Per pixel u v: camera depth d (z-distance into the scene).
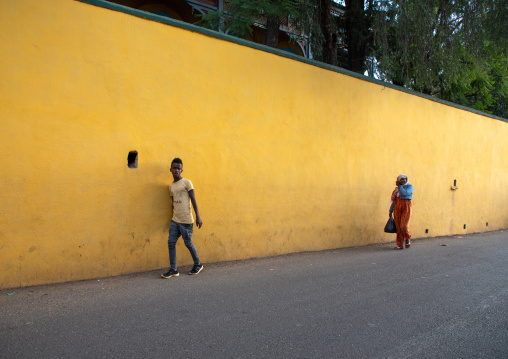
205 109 6.26
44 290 4.76
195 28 6.08
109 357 3.19
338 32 13.21
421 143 10.22
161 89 5.80
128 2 12.57
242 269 6.16
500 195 13.29
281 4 10.57
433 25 10.52
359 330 3.94
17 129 4.74
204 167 6.28
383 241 9.36
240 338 3.63
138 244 5.66
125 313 4.12
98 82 5.27
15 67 4.71
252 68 6.82
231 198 6.62
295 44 16.34
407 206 8.51
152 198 5.76
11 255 4.76
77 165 5.14
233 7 11.25
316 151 7.86
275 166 7.20
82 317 3.97
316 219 7.91
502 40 10.91
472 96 17.77
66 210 5.09
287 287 5.26
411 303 4.80
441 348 3.63
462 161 11.58
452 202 11.34
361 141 8.71
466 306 4.79
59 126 5.00
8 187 4.71
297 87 7.48
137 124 5.59
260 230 7.04
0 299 4.40
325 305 4.60
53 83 4.95
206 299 4.66
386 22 10.66
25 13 4.76
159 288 5.01
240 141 6.70
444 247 9.02
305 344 3.57
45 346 3.33
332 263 6.82
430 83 11.36
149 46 5.67
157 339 3.54
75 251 5.17
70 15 5.04
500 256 8.02
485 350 3.64
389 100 9.30
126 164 5.52
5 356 3.13
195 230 6.25
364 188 8.83
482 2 10.27
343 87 8.28
